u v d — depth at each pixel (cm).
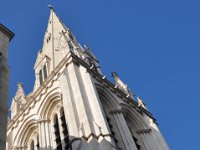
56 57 8319
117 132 6300
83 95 6075
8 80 3669
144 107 7681
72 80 6469
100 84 6988
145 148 6706
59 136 6203
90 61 8269
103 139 5084
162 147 6781
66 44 7931
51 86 6988
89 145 5034
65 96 6125
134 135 6894
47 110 6819
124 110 7106
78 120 5597
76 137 5225
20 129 7075
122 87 8169
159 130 7231
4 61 3838
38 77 8312
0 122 3181
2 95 3456
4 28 4222
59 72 7012
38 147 6612
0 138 3056
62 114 6481
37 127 6794
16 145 6875
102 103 6788
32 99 7238
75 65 6881
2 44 4034
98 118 5547
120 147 5956
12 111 7862
